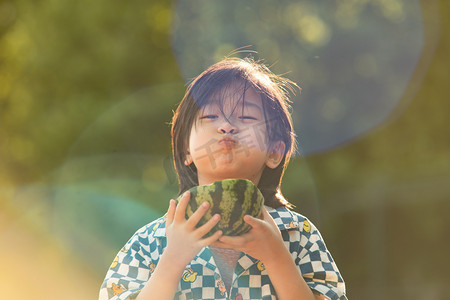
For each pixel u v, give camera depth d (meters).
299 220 2.93
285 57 15.09
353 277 14.16
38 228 12.85
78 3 14.60
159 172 12.86
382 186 14.39
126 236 12.12
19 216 13.20
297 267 2.74
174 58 14.45
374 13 15.50
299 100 14.87
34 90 14.52
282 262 2.52
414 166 14.62
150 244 2.91
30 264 12.40
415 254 13.95
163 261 2.46
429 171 14.30
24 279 12.30
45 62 14.45
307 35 15.47
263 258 2.51
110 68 14.45
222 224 2.41
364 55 15.29
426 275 13.73
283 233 2.86
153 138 13.35
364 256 14.26
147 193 12.62
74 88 14.44
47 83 14.54
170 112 13.41
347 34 15.33
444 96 15.03
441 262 13.73
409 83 15.15
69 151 13.71
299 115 14.87
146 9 14.75
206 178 2.81
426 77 15.12
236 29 14.66
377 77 15.25
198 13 14.77
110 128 13.41
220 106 2.79
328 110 15.21
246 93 2.83
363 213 14.41
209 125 2.80
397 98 15.15
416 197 14.16
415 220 14.08
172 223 2.48
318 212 14.27
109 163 13.24
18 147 14.22
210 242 2.38
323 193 14.57
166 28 14.72
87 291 11.93
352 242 14.39
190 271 2.79
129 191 12.75
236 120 2.79
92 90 14.45
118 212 12.38
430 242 13.98
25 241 12.80
